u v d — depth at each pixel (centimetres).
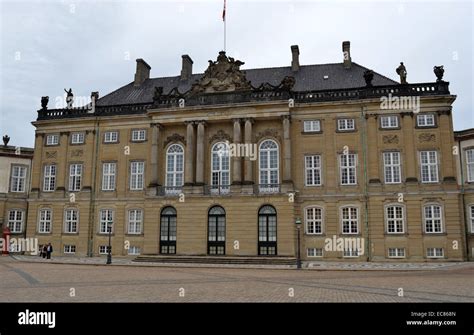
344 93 4603
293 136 4634
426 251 4178
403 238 4238
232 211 4397
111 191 5044
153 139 4812
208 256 4247
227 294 1869
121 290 2003
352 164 4497
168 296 1798
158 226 4584
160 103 4866
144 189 4928
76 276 2694
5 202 5559
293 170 4556
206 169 4762
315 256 4400
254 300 1683
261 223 4356
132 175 5022
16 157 5719
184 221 4500
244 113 4616
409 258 4194
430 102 4369
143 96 5488
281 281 2447
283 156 4500
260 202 4350
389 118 4466
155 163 4759
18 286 2138
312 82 5034
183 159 4872
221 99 4706
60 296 1788
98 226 5019
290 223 4247
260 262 4025
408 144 4356
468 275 2823
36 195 5234
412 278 2627
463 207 4412
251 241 4303
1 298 1727
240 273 3022
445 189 4225
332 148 4541
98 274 2859
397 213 4316
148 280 2481
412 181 4294
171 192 4694
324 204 4466
